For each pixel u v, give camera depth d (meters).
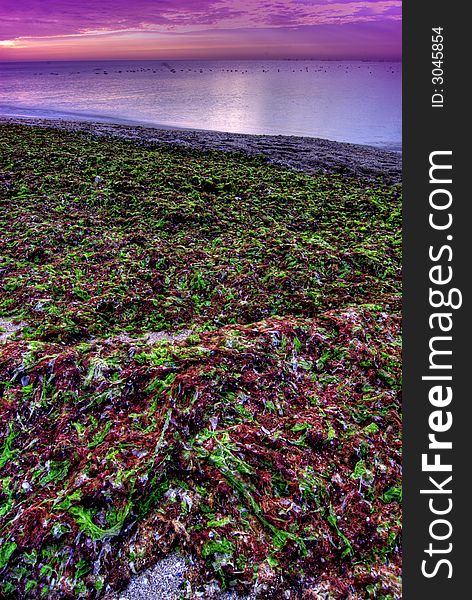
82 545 2.75
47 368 4.03
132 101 36.47
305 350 4.64
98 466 3.16
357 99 35.72
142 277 6.41
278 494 3.13
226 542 2.83
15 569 2.67
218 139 19.59
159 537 2.86
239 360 4.21
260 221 9.16
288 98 36.94
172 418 3.50
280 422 3.70
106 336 5.20
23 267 6.66
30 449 3.45
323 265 6.93
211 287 6.32
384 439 3.61
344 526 3.00
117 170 12.55
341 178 13.51
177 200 10.05
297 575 2.73
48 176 11.42
